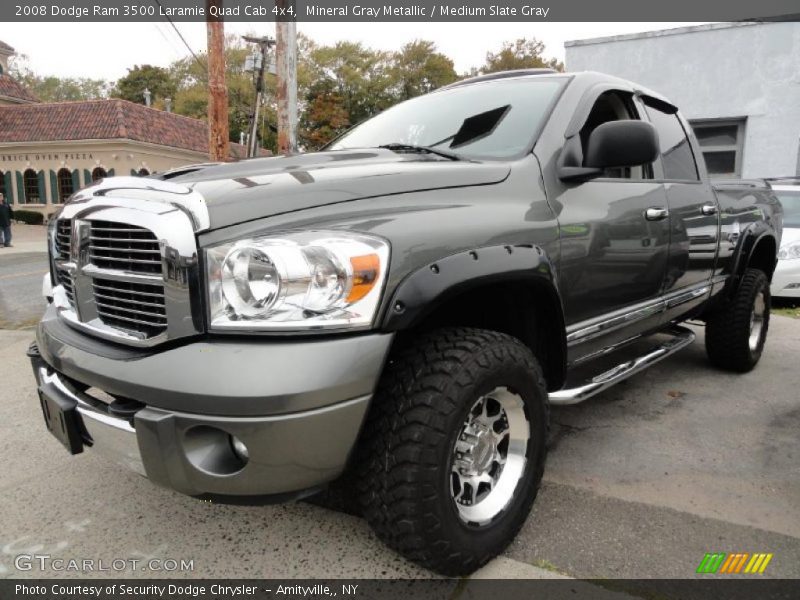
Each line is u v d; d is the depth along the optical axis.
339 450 1.66
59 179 29.08
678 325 4.09
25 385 4.04
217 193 1.79
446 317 2.21
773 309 6.96
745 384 4.07
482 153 2.56
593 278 2.54
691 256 3.35
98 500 2.52
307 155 2.58
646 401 3.74
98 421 1.82
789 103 10.68
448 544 1.84
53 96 69.00
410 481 1.76
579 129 2.64
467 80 3.34
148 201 1.81
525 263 2.03
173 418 1.62
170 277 1.68
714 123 11.43
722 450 3.01
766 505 2.47
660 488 2.62
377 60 52.06
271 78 45.03
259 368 1.56
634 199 2.83
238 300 1.63
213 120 11.00
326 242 1.66
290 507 2.44
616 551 2.15
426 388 1.79
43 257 14.35
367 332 1.67
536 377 2.10
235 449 1.69
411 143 2.88
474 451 2.03
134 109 29.95
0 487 2.63
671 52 11.23
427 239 1.82
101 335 1.93
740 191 4.16
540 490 2.59
